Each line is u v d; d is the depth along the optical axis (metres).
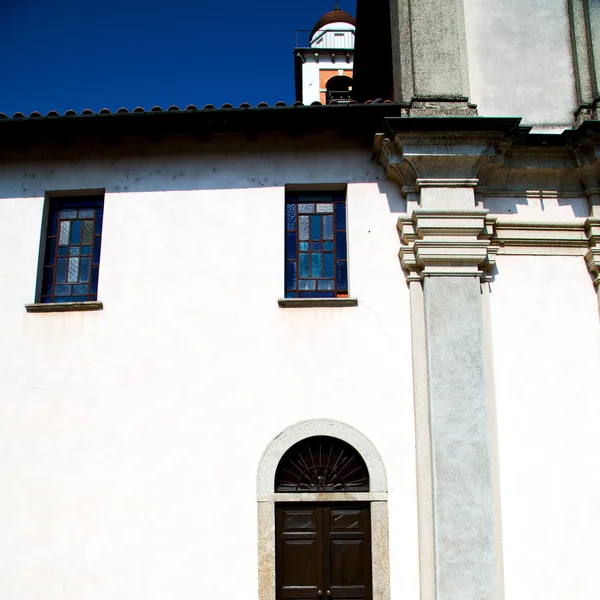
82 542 7.14
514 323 7.63
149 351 7.61
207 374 7.51
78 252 8.26
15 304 7.88
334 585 7.07
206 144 8.29
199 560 7.03
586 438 7.32
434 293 7.41
